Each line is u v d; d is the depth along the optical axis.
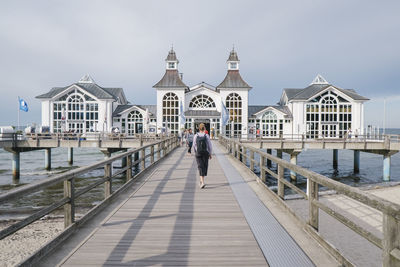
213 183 8.28
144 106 43.28
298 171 4.55
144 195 6.76
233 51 41.94
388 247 2.25
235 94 40.06
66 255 3.49
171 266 3.26
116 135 28.11
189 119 39.25
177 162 13.66
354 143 24.78
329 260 3.32
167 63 41.41
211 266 3.26
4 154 41.25
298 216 4.61
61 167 26.53
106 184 6.09
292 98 40.69
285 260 3.36
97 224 4.64
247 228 4.51
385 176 23.27
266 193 6.95
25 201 13.31
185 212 5.38
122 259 3.41
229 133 39.53
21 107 29.72
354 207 10.75
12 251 7.25
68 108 39.97
